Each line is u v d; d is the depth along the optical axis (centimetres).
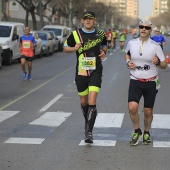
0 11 4019
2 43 2817
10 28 2967
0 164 761
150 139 916
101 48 928
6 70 2573
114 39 5244
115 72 2492
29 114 1251
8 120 1163
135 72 890
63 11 8975
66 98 1548
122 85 1916
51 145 898
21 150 856
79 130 1041
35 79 2134
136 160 790
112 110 1320
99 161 782
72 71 2541
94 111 905
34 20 6016
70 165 757
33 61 3334
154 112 1284
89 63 901
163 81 2077
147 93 895
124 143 917
